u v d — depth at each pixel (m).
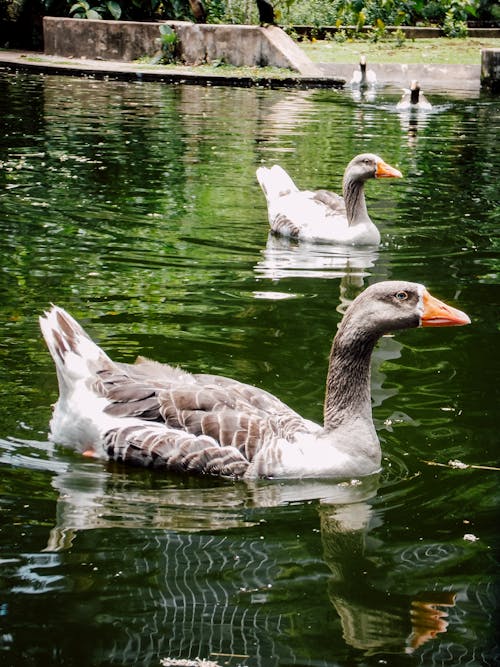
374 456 6.34
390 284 6.41
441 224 12.36
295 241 11.68
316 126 18.84
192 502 5.87
